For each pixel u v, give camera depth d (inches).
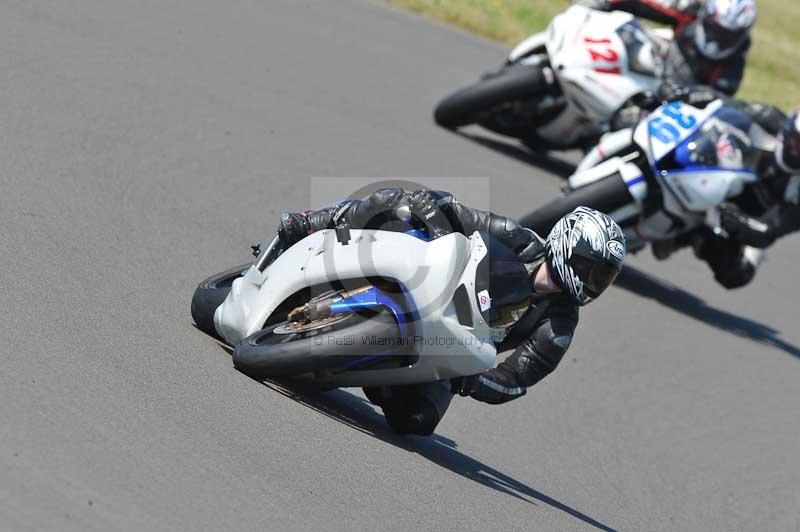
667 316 1470.2
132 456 598.2
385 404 816.9
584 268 769.6
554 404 1098.1
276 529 581.3
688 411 1197.7
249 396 742.5
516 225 800.9
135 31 1608.0
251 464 646.5
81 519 522.3
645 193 1369.3
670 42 1669.5
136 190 1104.2
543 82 1659.7
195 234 1056.2
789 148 1380.4
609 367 1237.7
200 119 1363.2
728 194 1387.8
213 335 844.6
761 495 1071.6
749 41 1640.0
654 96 1565.0
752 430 1214.9
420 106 1786.4
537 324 797.9
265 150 1343.5
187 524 551.8
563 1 3235.7
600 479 961.5
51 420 604.4
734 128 1392.7
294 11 2043.6
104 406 644.1
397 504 681.0
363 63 1879.9
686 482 1033.5
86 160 1127.0
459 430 948.6
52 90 1278.3
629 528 868.0
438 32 2306.8
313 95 1624.0
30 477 542.3
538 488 871.1
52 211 973.2
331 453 714.2
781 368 1429.6
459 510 716.7
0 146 1080.8
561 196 1369.3
